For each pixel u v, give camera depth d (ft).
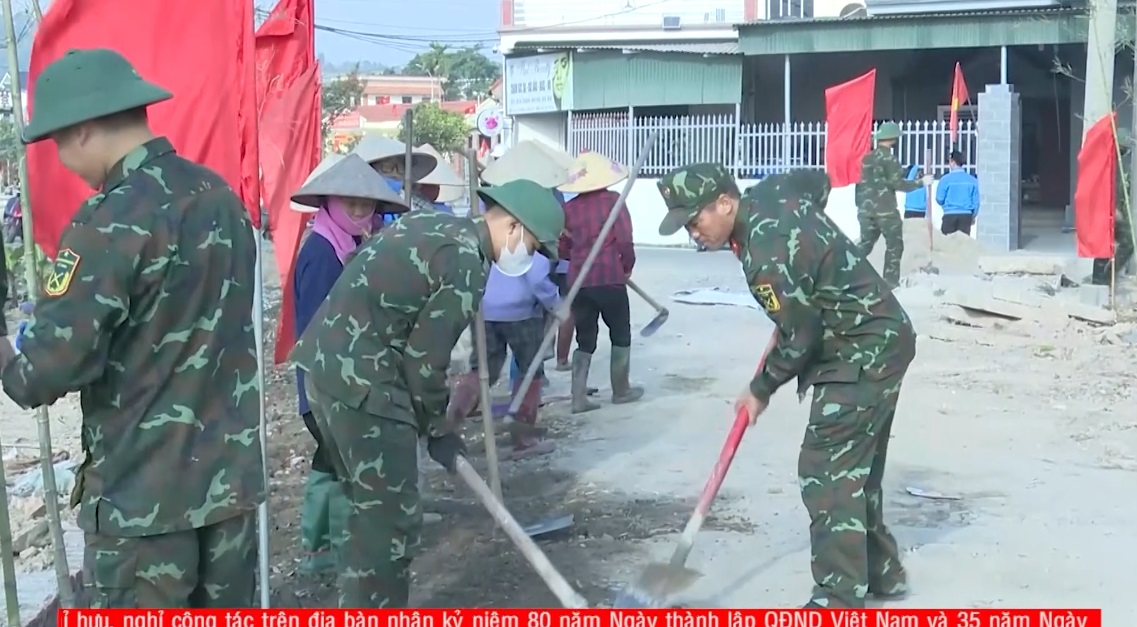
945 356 33.17
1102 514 19.04
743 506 19.69
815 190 14.20
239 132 13.34
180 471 10.28
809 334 13.56
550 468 22.35
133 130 10.37
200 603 10.84
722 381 30.25
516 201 13.06
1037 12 67.97
